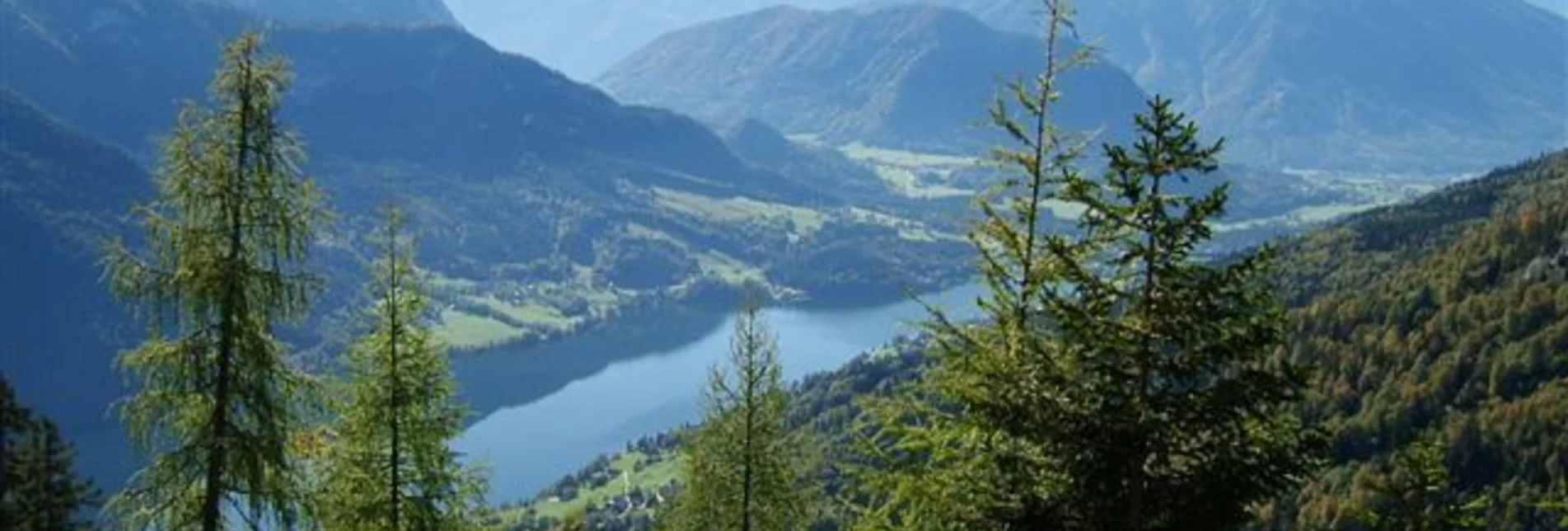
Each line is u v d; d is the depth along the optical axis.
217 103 19.25
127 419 19.48
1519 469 90.12
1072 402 14.25
